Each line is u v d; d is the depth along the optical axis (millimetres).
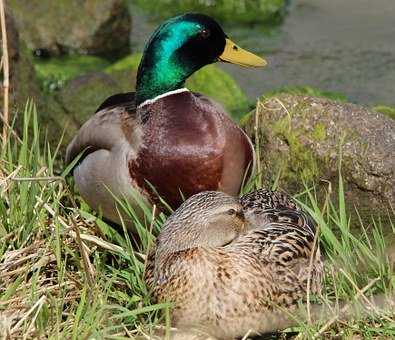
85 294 9445
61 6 20188
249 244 9695
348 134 12539
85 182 11570
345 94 17406
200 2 21516
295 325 9539
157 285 9570
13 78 15047
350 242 10555
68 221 10617
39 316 9148
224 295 9312
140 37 20766
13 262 9898
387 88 17562
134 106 11523
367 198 12305
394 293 9703
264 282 9445
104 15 20109
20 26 20000
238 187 11336
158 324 9445
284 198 10914
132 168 11078
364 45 19312
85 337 8922
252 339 9562
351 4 21109
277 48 19453
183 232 9555
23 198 10539
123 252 10273
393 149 12383
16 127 14602
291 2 21344
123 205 10969
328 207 10938
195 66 11516
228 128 11164
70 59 20016
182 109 11125
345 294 9750
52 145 15031
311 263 9594
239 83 17969
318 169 12531
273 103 12992
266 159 12836
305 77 18109
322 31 20047
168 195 11086
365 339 9203
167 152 10984
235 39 20031
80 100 16109
